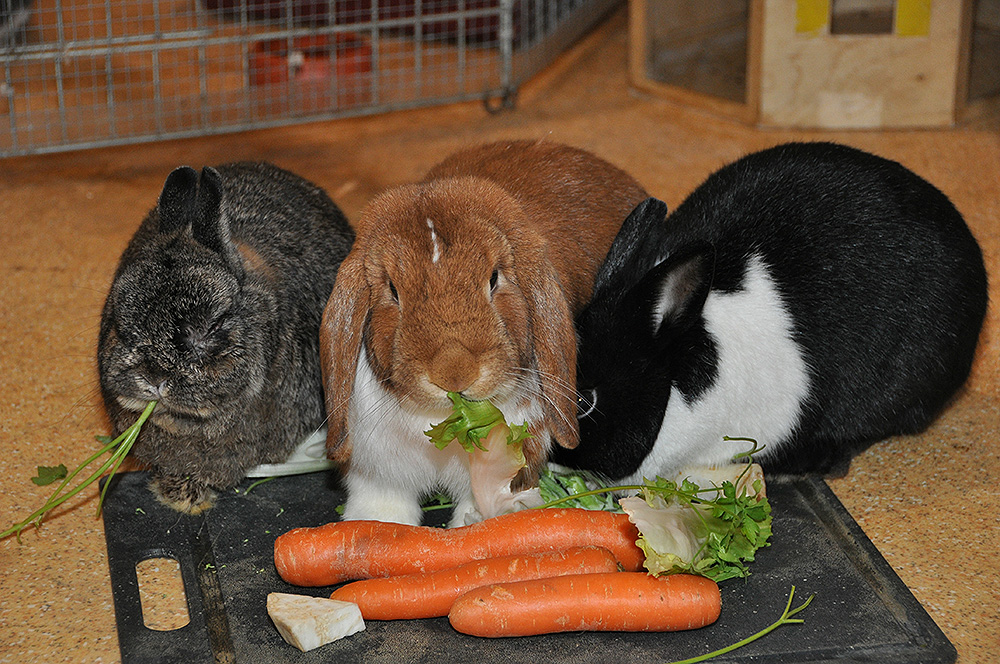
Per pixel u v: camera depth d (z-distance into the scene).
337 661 0.92
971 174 1.52
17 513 1.05
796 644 0.93
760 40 1.66
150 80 1.86
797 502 1.05
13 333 1.26
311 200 1.18
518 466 0.96
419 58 1.73
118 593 0.97
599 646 0.93
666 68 1.84
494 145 1.16
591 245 1.08
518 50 1.99
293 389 1.07
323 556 0.96
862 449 1.12
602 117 1.78
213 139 1.72
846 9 1.65
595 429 1.00
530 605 0.92
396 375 0.91
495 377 0.90
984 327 1.19
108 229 1.45
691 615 0.93
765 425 1.05
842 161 1.11
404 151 1.66
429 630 0.94
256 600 0.97
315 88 1.72
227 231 1.03
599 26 2.21
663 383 1.00
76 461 1.10
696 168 1.57
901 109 1.68
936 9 1.62
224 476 1.05
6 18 1.67
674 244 1.06
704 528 0.95
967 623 0.95
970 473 1.08
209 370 0.99
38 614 0.96
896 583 0.97
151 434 1.04
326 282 1.13
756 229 1.06
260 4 1.88
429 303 0.90
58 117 1.68
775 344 1.04
